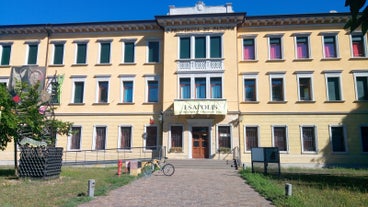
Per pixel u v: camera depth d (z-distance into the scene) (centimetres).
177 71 2603
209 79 2566
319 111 2531
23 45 2873
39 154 1326
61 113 2723
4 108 1327
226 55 2589
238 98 2530
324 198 897
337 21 2630
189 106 2477
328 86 2581
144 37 2797
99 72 2780
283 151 2498
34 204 802
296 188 1109
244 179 1446
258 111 2578
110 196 960
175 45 2658
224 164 2183
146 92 2694
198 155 2506
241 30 2723
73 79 2789
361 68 2562
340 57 2589
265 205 830
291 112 2548
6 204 784
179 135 2545
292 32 2669
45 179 1305
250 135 2559
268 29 2697
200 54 2644
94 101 2730
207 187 1175
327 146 2470
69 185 1157
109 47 2833
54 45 2858
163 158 2350
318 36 2644
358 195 967
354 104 2516
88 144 2662
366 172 1947
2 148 1457
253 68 2650
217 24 2645
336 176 1616
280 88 2628
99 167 2247
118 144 2634
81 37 2855
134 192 1044
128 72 2750
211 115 2508
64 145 2669
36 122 1467
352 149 2444
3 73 2842
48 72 2811
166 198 934
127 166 1755
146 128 2641
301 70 2603
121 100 2711
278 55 2673
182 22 2661
